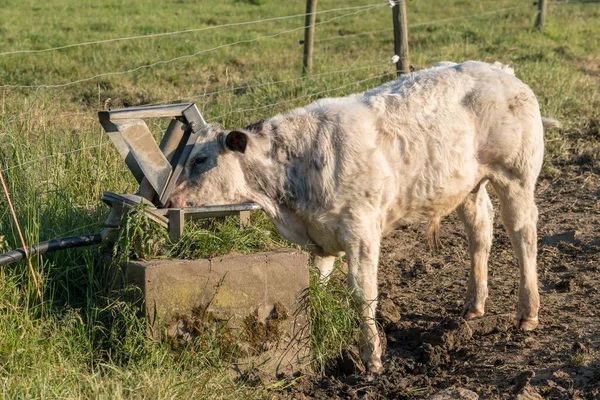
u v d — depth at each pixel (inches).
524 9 829.8
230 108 363.6
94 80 491.2
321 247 211.8
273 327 195.2
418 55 573.6
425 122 207.3
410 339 220.8
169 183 195.0
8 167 249.3
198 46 626.8
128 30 728.3
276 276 195.0
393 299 247.3
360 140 198.7
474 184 218.8
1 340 174.6
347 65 505.7
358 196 198.1
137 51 597.0
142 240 187.9
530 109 219.0
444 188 211.0
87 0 981.2
